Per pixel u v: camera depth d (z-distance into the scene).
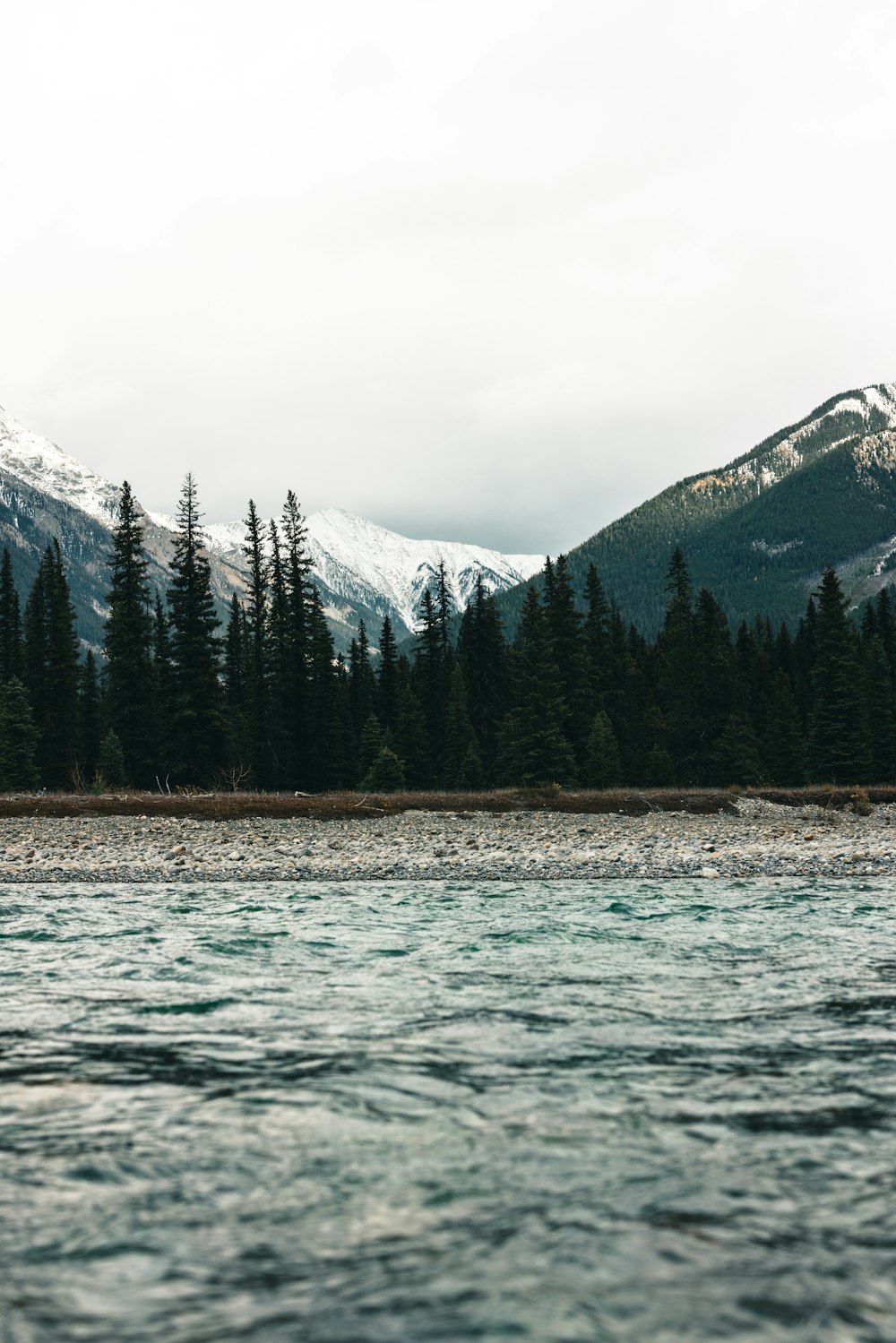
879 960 13.39
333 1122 6.86
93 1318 4.35
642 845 33.91
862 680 83.31
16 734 63.34
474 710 82.12
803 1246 5.03
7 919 17.75
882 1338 4.19
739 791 55.41
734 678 86.88
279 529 76.44
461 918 18.09
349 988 11.48
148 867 27.33
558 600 81.19
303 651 74.06
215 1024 9.70
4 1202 5.57
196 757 61.94
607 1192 5.69
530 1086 7.67
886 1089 7.58
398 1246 5.02
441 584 85.00
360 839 36.34
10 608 80.00
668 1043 8.95
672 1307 4.41
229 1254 4.95
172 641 62.31
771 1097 7.41
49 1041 9.05
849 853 30.88
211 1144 6.45
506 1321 4.28
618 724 83.88
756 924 17.25
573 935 15.84
